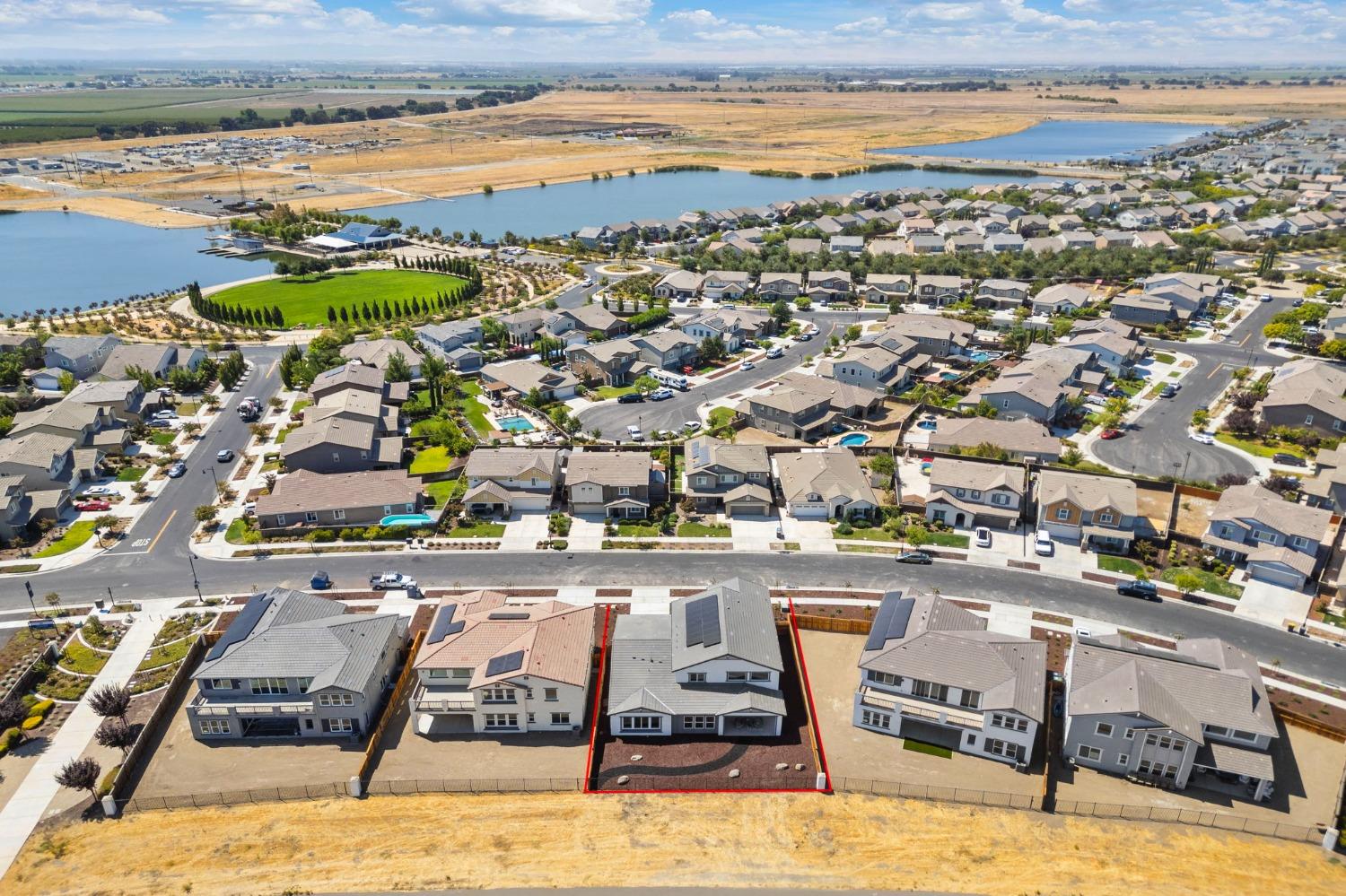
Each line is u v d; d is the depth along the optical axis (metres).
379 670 64.75
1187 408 121.38
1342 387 118.50
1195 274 180.00
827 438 111.31
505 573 81.88
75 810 55.66
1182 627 74.50
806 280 188.38
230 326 161.50
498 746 60.88
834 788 57.00
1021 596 78.75
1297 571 78.88
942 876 50.72
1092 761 59.12
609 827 53.88
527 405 121.12
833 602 77.62
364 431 104.81
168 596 78.62
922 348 143.25
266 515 88.81
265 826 54.09
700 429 113.75
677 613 69.06
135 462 105.69
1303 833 53.28
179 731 62.56
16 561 84.00
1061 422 116.00
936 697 60.94
